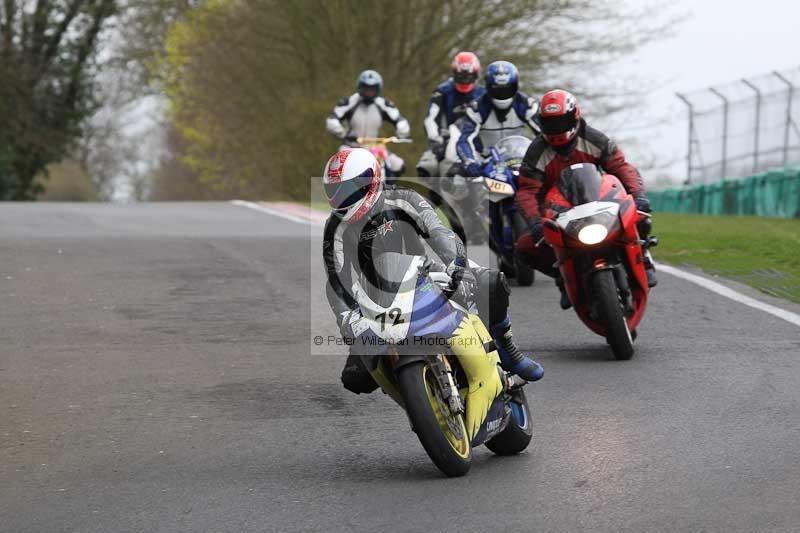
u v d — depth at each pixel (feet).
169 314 124.26
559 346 109.19
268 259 162.30
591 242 99.40
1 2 477.77
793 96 297.94
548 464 71.72
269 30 375.45
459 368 72.13
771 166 305.73
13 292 136.05
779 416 81.56
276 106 380.17
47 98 484.33
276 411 86.79
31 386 94.58
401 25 361.51
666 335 111.65
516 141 144.15
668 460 71.46
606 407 85.46
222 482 69.77
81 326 118.11
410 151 344.69
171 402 89.56
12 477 71.36
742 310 123.13
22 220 214.90
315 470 72.02
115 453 76.38
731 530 58.75
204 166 506.48
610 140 111.65
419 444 77.71
